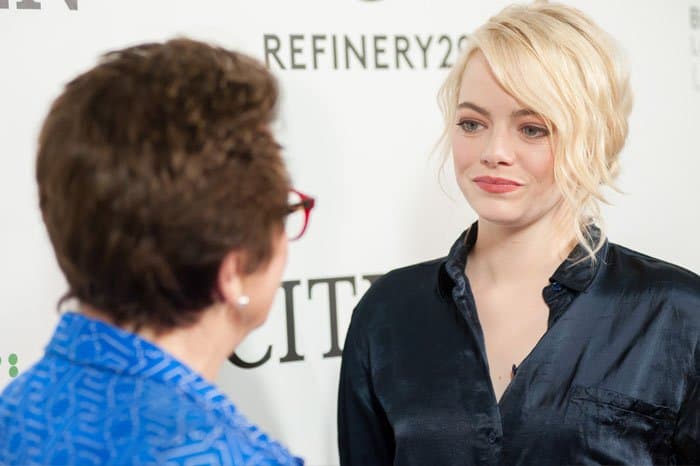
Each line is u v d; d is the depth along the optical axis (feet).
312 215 8.76
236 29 8.50
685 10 9.72
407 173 9.06
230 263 3.39
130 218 3.17
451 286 6.54
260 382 8.69
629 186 9.60
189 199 3.18
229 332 3.61
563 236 6.23
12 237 7.91
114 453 3.01
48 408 3.20
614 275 6.25
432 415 6.25
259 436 3.29
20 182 7.92
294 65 8.67
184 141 3.19
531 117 5.87
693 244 9.82
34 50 7.94
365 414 6.76
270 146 3.44
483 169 6.01
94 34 8.11
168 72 3.32
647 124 9.63
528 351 6.12
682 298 6.05
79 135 3.22
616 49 6.12
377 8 8.93
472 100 6.02
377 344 6.68
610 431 5.86
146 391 3.14
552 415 5.90
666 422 5.93
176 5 8.33
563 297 6.13
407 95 9.04
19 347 7.97
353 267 8.93
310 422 8.84
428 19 9.09
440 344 6.43
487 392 6.13
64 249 3.31
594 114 5.88
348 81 8.84
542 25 5.91
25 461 3.12
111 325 3.35
